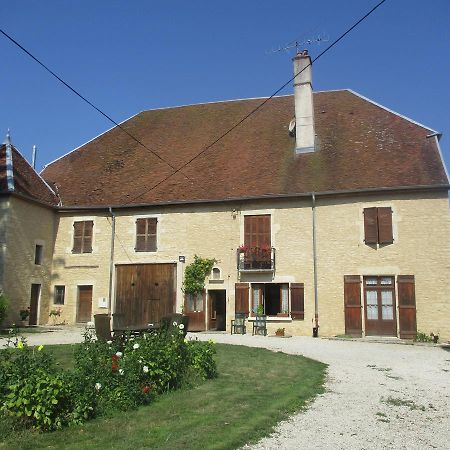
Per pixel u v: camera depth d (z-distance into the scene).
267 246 17.66
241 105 23.58
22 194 18.30
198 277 18.19
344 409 6.52
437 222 16.09
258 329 17.11
